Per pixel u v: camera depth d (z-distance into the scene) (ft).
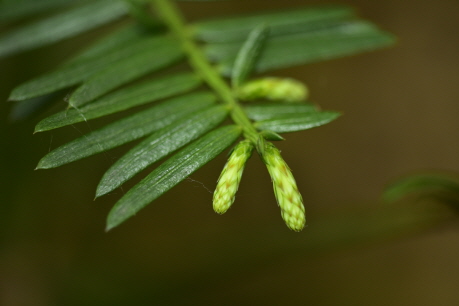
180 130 0.62
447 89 1.18
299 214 0.61
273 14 0.71
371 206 0.92
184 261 0.97
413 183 0.67
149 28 0.70
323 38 0.70
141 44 0.68
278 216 1.11
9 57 0.91
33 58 0.92
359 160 1.19
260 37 0.68
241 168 0.61
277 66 0.69
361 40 0.70
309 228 0.90
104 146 0.62
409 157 1.18
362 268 1.18
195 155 0.61
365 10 1.18
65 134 0.91
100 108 0.63
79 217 0.99
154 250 1.02
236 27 0.71
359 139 1.19
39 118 0.90
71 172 0.98
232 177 0.61
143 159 0.61
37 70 0.92
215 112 0.63
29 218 0.95
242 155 0.62
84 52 0.70
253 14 0.71
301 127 0.63
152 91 0.65
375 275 1.18
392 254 1.18
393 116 1.19
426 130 1.18
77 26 0.71
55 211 0.98
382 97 1.20
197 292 0.96
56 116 0.62
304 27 0.71
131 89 0.65
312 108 0.65
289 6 1.13
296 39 0.70
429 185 0.67
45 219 0.97
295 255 0.91
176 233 1.06
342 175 1.18
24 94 0.64
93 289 0.96
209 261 0.96
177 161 0.61
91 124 0.88
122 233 1.04
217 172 1.09
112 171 0.61
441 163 1.17
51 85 0.64
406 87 1.19
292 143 1.19
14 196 0.93
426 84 1.19
